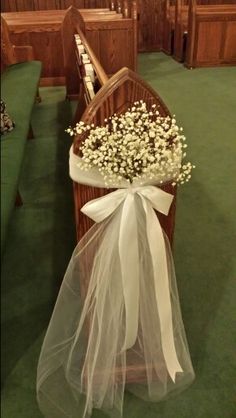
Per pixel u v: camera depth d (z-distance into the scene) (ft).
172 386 4.86
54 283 6.49
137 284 4.10
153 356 4.65
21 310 6.03
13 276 6.64
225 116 13.06
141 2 21.79
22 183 9.20
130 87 3.51
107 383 4.60
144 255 4.04
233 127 12.21
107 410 4.63
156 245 3.95
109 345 4.45
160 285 4.16
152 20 22.40
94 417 4.60
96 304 4.29
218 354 5.39
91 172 3.60
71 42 13.57
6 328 5.74
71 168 3.68
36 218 8.05
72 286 4.66
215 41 18.21
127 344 4.47
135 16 14.12
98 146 3.58
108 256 4.03
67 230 7.67
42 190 8.94
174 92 15.51
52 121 12.53
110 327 4.36
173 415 4.66
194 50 18.33
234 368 5.19
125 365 4.66
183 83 16.62
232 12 17.49
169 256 4.42
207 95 15.10
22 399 4.83
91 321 4.49
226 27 17.87
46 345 4.94
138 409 4.72
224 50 18.52
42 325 5.77
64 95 14.89
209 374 5.11
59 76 15.89
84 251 4.26
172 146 3.68
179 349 4.85
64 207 8.33
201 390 4.91
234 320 5.91
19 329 5.72
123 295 4.19
